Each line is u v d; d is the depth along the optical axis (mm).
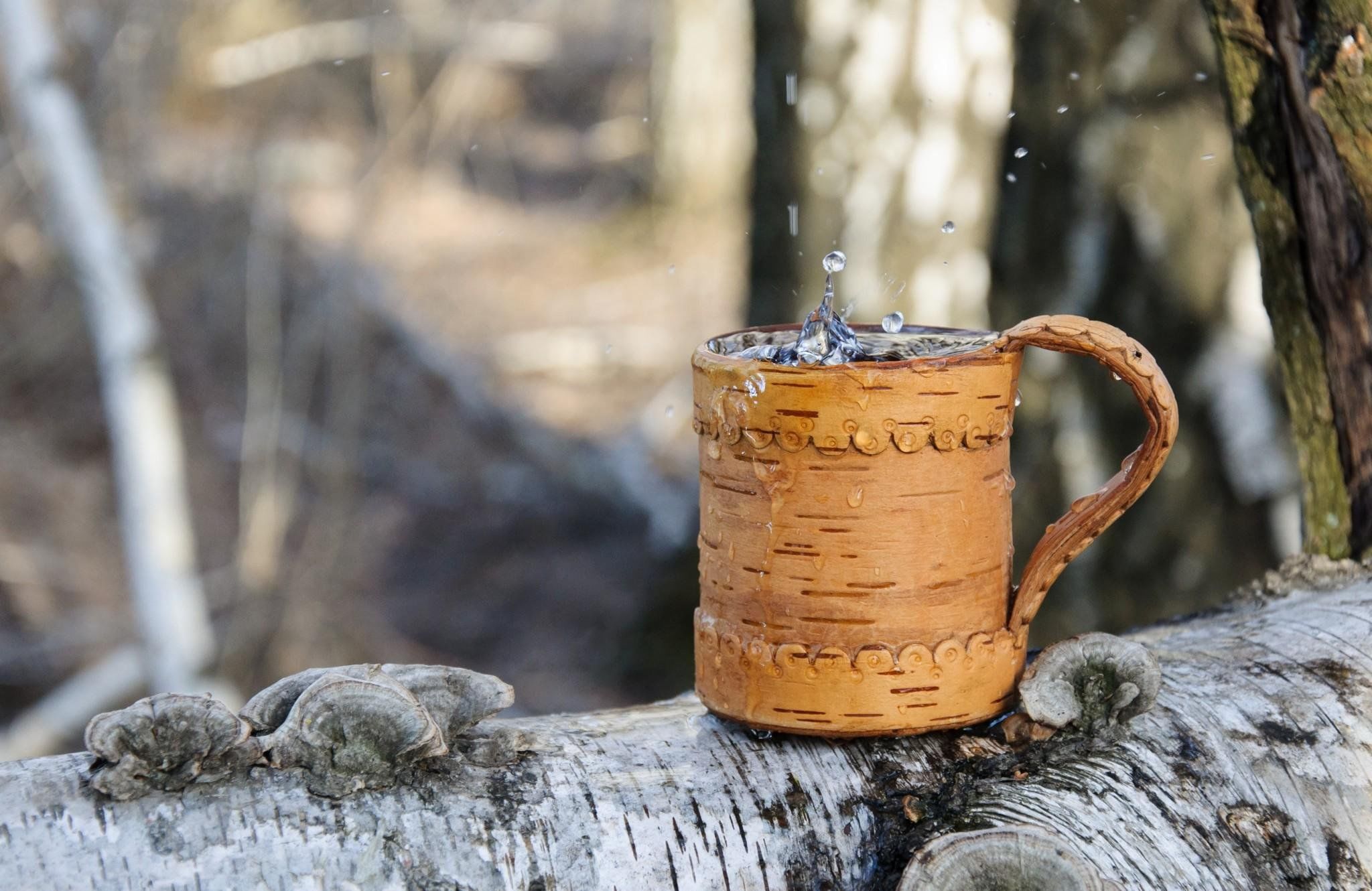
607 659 4902
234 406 7176
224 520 6395
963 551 1061
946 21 3529
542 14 13516
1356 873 1062
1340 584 1443
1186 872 1012
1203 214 2924
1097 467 3105
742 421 1049
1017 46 3082
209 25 7633
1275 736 1129
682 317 8812
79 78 6156
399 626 5840
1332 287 1424
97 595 5785
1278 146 1425
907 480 1034
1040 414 3168
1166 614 3018
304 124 9141
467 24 8484
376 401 7473
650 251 10289
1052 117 3037
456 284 9109
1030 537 3186
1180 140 2914
